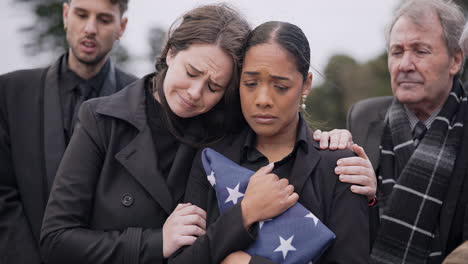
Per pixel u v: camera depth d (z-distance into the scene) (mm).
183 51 2090
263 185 1902
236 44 2062
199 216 2045
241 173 1989
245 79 1975
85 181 2135
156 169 2154
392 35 2693
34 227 2666
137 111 2225
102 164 2197
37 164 2727
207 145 2189
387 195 2701
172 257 1994
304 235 1846
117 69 3201
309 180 1998
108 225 2117
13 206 2678
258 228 1892
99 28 2938
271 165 1970
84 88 2961
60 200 2113
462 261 1860
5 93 2854
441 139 2668
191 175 2158
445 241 2539
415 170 2645
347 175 1999
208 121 2240
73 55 2973
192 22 2115
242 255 1874
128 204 2123
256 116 1972
